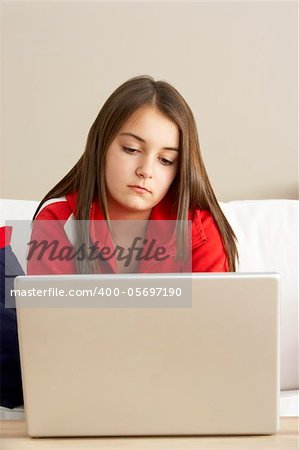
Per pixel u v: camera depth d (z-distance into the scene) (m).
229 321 0.75
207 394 0.77
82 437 0.79
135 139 1.23
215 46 2.17
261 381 0.77
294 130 2.21
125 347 0.76
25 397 0.77
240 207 1.65
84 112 2.20
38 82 2.19
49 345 0.76
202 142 2.21
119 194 1.26
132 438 0.78
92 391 0.77
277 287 0.75
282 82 2.20
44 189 2.22
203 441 0.77
